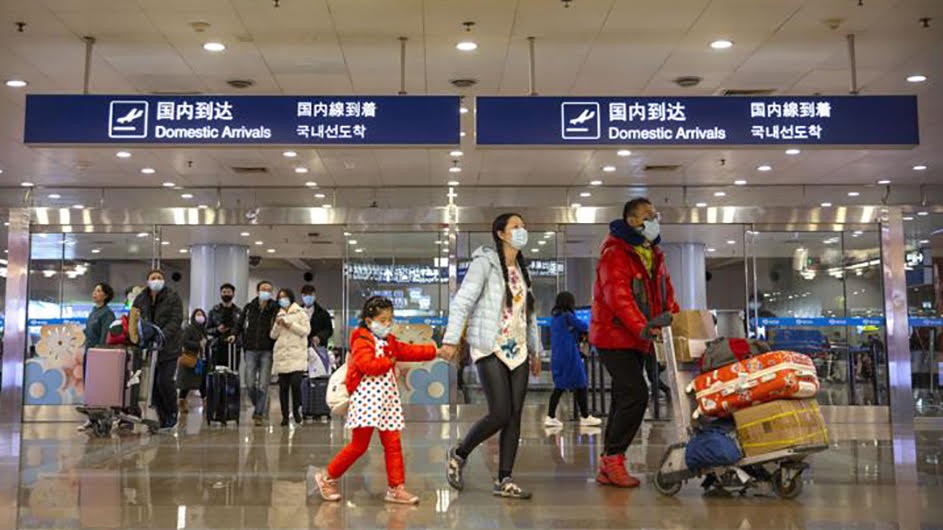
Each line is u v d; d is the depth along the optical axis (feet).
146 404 36.50
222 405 34.14
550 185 51.85
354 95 26.30
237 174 48.55
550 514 15.37
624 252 18.17
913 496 17.16
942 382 42.06
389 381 16.79
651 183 51.19
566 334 33.50
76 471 20.86
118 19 27.04
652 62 31.35
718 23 27.48
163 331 31.48
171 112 26.02
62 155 43.86
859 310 40.16
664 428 31.78
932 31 28.12
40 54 30.19
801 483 16.96
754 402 16.70
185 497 17.19
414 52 30.22
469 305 17.20
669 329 17.57
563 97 26.30
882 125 26.17
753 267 41.39
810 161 45.32
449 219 41.47
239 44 29.32
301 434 30.42
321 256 75.61
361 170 47.57
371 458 23.04
